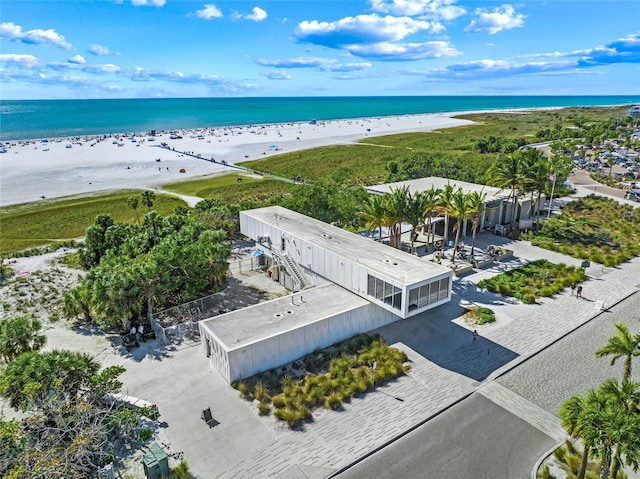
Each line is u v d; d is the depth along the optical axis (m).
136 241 46.88
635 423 16.53
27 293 43.62
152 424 24.84
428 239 53.31
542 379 28.81
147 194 66.88
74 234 66.94
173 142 178.38
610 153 117.00
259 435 24.03
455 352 31.95
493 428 24.47
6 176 110.94
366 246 39.66
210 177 108.44
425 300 32.38
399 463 22.09
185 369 30.19
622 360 30.69
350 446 23.17
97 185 100.31
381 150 142.50
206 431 24.33
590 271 46.72
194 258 38.72
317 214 57.78
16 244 61.84
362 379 28.38
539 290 41.72
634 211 67.50
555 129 167.38
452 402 26.56
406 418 25.25
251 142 176.62
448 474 21.38
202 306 38.94
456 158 111.56
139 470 21.89
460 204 44.91
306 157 134.62
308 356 31.11
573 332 34.69
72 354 26.12
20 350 28.20
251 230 49.94
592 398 18.27
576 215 66.88
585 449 18.77
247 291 42.69
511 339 33.59
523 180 58.62
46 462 19.59
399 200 46.34
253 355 28.81
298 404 26.14
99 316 34.56
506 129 193.12
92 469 21.62
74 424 22.53
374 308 34.69
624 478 20.45
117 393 26.89
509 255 50.53
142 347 33.12
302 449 23.00
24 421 22.31
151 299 36.12
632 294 41.09
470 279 44.59
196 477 21.31
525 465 21.91
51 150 155.88
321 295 35.84
